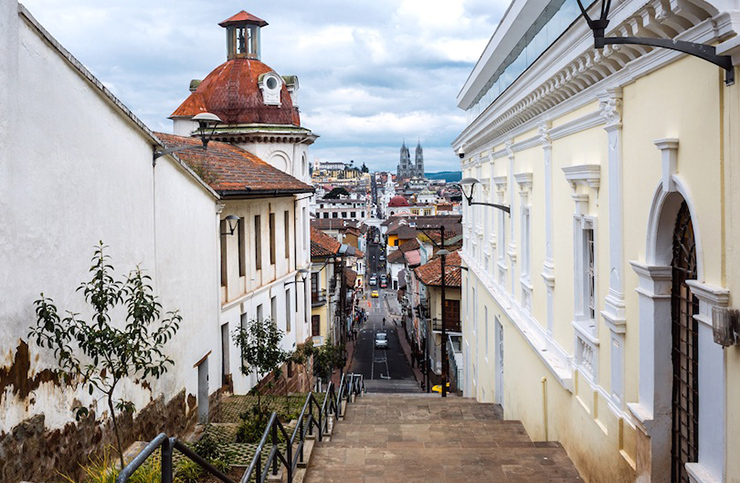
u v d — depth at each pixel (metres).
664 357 7.70
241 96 28.34
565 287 11.91
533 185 14.66
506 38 16.84
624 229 8.74
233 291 18.66
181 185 13.60
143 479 8.11
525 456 11.27
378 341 64.75
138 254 11.40
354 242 102.44
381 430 13.78
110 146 10.28
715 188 6.11
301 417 10.42
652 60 7.46
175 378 12.98
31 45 7.98
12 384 7.55
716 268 6.13
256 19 30.02
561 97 11.52
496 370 20.39
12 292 7.60
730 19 5.50
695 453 7.14
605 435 9.43
